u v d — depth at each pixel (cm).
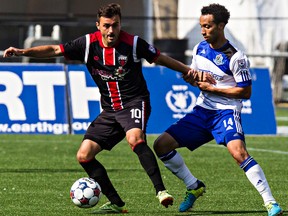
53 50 2080
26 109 4350
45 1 6169
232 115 2069
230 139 2034
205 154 3672
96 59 2061
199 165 3256
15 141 4094
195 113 2138
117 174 2947
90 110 4388
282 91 7094
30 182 2722
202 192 2177
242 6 6862
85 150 2081
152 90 4422
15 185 2647
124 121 2059
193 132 2127
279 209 1983
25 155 3528
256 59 6925
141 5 6294
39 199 2359
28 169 3069
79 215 2086
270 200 1994
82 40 2066
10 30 5909
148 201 2339
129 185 2667
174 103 4431
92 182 2067
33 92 4353
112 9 2000
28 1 6141
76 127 4384
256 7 6944
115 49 2039
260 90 4544
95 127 2105
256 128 4516
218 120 2081
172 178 2891
